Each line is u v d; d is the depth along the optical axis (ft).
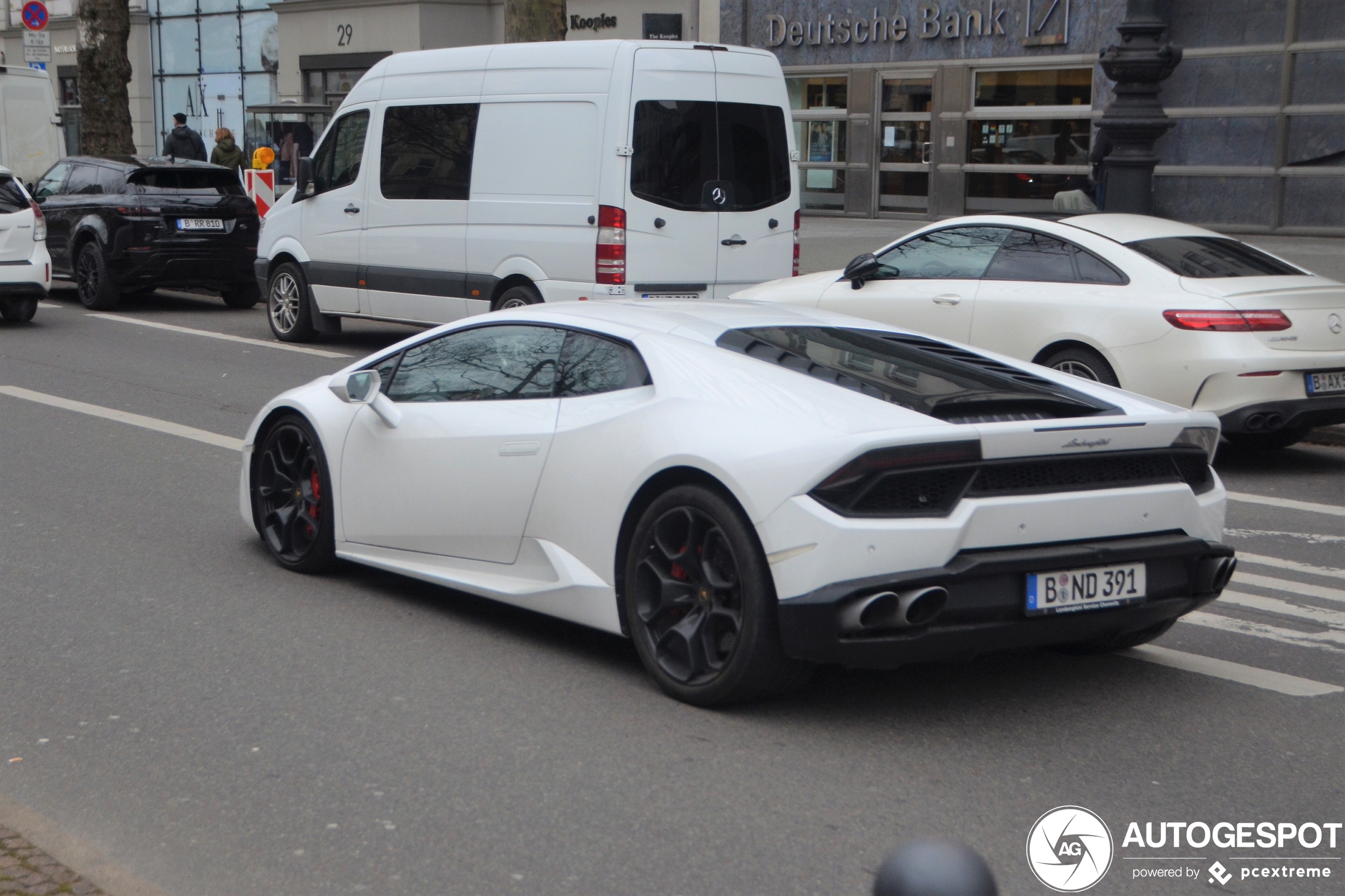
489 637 18.60
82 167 60.49
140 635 18.54
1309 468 31.91
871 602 14.19
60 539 23.52
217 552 22.82
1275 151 70.18
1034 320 31.40
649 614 16.30
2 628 18.78
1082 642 18.26
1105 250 31.27
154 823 13.03
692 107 39.75
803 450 14.71
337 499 20.62
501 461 18.08
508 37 63.00
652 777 14.08
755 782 13.99
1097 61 75.61
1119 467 15.83
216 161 87.97
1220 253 31.78
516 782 13.93
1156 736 15.48
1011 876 12.19
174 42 140.26
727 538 15.20
